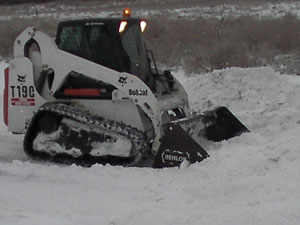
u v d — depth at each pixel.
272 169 6.14
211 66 15.07
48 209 5.36
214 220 4.76
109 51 7.41
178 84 8.16
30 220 4.98
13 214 5.15
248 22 19.14
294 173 5.82
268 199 5.25
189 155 6.68
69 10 30.58
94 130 7.21
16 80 7.79
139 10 27.91
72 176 6.55
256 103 10.30
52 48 7.57
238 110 10.14
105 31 7.38
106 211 5.27
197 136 7.75
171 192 5.74
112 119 7.39
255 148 6.96
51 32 19.98
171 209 5.16
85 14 27.09
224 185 5.67
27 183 6.32
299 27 17.83
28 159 7.71
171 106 7.67
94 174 6.58
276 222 4.61
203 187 5.70
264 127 8.74
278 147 6.70
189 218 4.86
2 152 8.11
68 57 7.48
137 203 5.46
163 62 16.00
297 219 4.65
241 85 10.91
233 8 26.86
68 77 7.57
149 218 4.91
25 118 7.80
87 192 5.92
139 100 7.13
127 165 7.15
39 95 7.69
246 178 5.92
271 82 10.97
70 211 5.29
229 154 6.82
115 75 7.23
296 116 8.96
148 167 7.00
